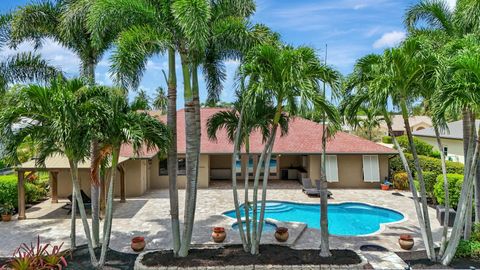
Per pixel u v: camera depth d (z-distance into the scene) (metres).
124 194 22.98
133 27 11.86
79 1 14.78
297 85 11.14
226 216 19.78
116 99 11.37
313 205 23.00
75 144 10.89
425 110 13.13
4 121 10.72
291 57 11.32
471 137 11.46
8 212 19.25
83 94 11.41
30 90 10.63
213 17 12.95
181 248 12.88
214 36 12.74
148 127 11.98
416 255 13.34
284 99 12.20
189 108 12.66
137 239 14.24
